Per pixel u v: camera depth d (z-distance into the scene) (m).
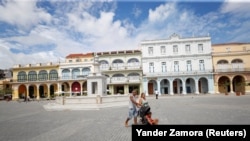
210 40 52.06
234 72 49.62
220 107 16.97
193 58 52.28
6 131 9.61
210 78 50.84
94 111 16.77
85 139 7.62
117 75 54.28
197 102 23.42
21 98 57.56
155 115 13.12
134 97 9.88
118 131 8.76
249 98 27.98
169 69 52.75
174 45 53.22
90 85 24.02
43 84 56.50
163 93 53.38
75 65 55.28
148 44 53.91
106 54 55.34
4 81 65.62
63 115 14.84
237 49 53.03
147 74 52.78
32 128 10.16
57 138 7.93
